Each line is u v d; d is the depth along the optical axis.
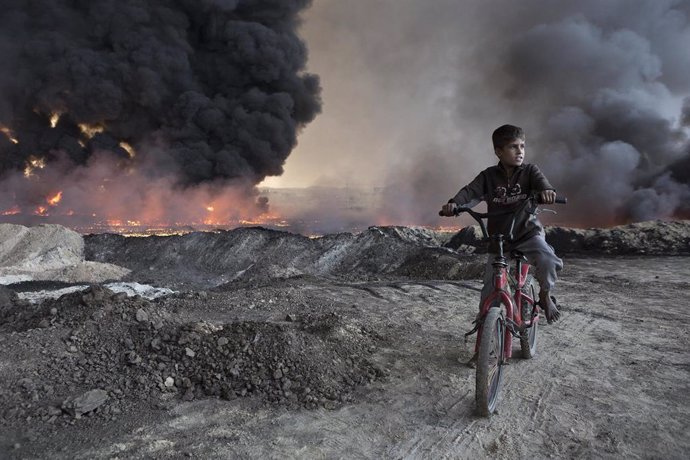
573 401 3.21
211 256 12.63
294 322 4.77
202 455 2.55
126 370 3.46
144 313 4.18
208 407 3.10
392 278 9.78
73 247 13.59
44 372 3.33
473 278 9.21
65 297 4.41
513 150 3.20
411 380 3.58
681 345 4.33
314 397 3.23
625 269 8.89
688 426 2.86
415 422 2.96
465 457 2.57
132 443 2.65
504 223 3.23
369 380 3.58
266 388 3.31
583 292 6.72
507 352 3.23
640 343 4.40
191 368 3.51
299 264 11.82
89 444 2.64
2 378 3.20
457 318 5.36
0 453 2.53
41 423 2.83
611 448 2.63
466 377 3.63
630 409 3.09
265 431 2.82
